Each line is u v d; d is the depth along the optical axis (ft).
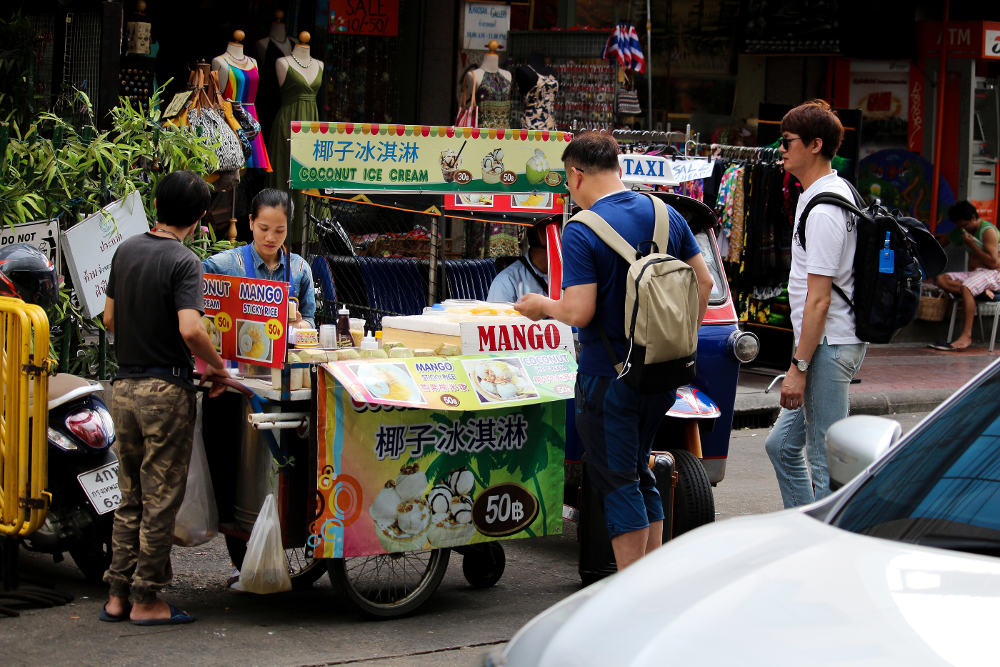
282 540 16.14
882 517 9.46
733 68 46.29
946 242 47.83
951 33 46.57
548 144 19.17
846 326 17.67
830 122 17.89
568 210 20.67
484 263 24.11
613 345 15.58
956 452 9.92
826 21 44.86
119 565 16.08
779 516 9.87
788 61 47.01
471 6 36.96
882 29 46.39
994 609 7.50
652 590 8.48
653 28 45.19
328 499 15.69
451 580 19.25
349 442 15.80
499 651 9.03
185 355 15.72
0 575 17.35
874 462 10.46
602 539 17.97
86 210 23.75
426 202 20.90
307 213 19.48
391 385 15.87
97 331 24.61
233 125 29.60
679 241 16.25
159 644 15.35
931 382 38.50
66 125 23.72
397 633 16.28
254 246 18.07
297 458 16.14
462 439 16.71
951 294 45.50
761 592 7.99
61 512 17.15
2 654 14.82
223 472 17.06
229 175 29.19
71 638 15.47
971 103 47.52
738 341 20.24
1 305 15.85
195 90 28.86
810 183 18.19
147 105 31.19
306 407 16.06
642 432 16.05
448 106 38.24
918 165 47.62
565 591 18.71
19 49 26.50
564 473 19.52
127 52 30.91
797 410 18.53
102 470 17.07
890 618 7.45
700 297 16.48
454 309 18.52
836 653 7.13
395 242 27.35
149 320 15.40
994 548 8.73
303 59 33.27
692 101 46.09
